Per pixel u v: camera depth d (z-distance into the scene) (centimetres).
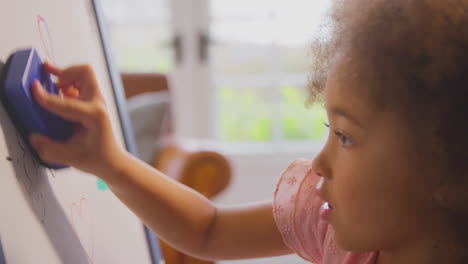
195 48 274
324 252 65
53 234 50
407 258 48
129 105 189
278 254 73
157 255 82
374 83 42
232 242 70
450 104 40
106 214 67
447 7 41
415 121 41
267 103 289
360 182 45
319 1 270
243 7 274
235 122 293
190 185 155
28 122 48
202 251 69
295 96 288
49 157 50
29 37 52
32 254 45
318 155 48
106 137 56
